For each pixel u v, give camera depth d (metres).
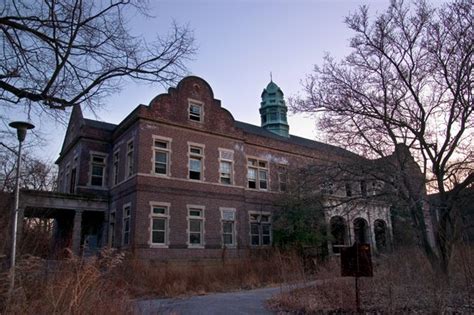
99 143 28.64
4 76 7.05
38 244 9.72
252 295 14.87
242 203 28.23
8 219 9.64
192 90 27.48
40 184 33.00
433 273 13.03
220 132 28.19
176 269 18.50
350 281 12.44
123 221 24.59
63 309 6.53
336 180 15.87
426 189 15.18
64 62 7.02
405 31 15.31
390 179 14.85
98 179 28.02
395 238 22.31
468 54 13.69
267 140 31.55
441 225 13.77
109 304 7.43
